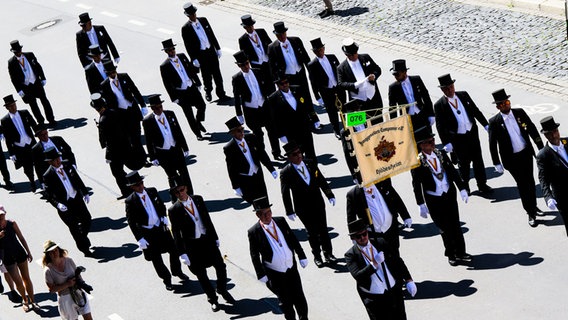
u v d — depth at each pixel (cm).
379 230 1853
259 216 1762
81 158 2692
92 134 2817
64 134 2847
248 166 2189
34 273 2198
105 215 2394
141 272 2136
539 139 1986
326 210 2216
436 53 2777
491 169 2248
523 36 2755
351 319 1853
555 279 1841
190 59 2878
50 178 2173
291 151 1930
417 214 2134
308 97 2553
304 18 3188
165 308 1994
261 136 2512
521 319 1756
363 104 2364
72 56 3359
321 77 2475
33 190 2550
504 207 2094
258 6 3366
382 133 1753
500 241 1988
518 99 2475
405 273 1723
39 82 2878
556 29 2748
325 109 2705
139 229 2000
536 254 1922
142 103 2661
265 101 2469
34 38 3538
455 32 2867
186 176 2370
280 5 3338
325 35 3031
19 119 2516
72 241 2306
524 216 2050
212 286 1969
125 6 3628
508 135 1978
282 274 1780
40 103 3070
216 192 2402
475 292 1850
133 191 1998
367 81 2327
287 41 2564
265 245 1767
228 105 2838
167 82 2617
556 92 2470
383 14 3084
